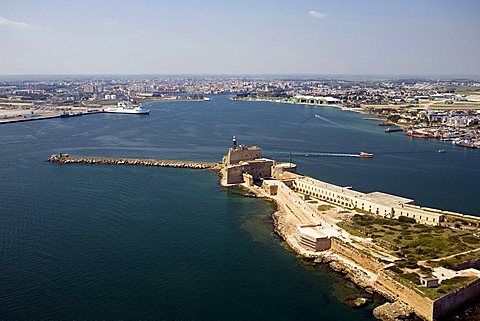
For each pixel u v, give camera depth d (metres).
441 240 187.75
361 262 178.12
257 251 194.38
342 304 153.12
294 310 149.38
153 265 176.88
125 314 143.12
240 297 156.25
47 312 142.25
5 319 138.00
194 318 143.00
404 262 168.75
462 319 144.38
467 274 160.50
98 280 162.88
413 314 146.75
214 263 181.25
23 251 185.00
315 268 179.12
